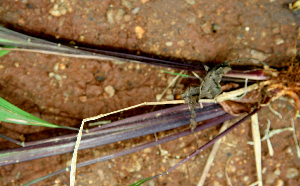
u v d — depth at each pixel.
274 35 0.72
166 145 0.73
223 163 0.73
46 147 0.71
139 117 0.71
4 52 0.70
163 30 0.72
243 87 0.71
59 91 0.73
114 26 0.72
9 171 0.73
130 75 0.72
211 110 0.72
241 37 0.72
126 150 0.71
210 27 0.72
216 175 0.73
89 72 0.72
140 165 0.73
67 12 0.72
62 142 0.71
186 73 0.72
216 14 0.72
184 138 0.73
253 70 0.71
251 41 0.72
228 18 0.72
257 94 0.71
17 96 0.73
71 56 0.71
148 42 0.72
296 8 0.71
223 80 0.72
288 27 0.72
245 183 0.73
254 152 0.73
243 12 0.72
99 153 0.73
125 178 0.73
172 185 0.73
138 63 0.72
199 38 0.72
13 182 0.73
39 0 0.72
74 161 0.67
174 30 0.72
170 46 0.72
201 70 0.71
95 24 0.72
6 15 0.72
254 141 0.72
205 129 0.73
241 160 0.73
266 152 0.73
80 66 0.72
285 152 0.72
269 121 0.72
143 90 0.73
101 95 0.73
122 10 0.72
